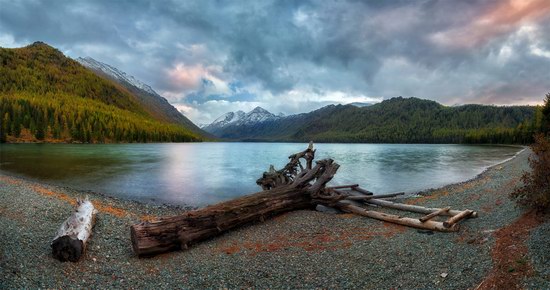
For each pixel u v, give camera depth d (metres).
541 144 12.73
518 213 12.84
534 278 7.15
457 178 34.69
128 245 11.85
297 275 9.33
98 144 131.38
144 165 50.16
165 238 11.31
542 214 11.32
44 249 10.23
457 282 7.98
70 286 8.31
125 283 8.82
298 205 17.58
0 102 130.25
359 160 62.19
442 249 10.59
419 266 9.34
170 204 22.67
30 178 32.72
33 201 16.89
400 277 8.74
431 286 8.01
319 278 9.07
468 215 14.30
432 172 40.59
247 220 14.50
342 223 15.17
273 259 10.70
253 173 41.59
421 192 24.86
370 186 29.62
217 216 13.12
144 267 10.07
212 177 37.28
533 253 8.29
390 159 64.75
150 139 174.38
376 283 8.53
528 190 12.79
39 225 12.74
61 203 16.88
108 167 45.59
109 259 10.41
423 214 17.12
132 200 23.47
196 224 12.34
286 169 20.36
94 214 13.76
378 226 14.58
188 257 11.07
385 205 19.14
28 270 8.62
